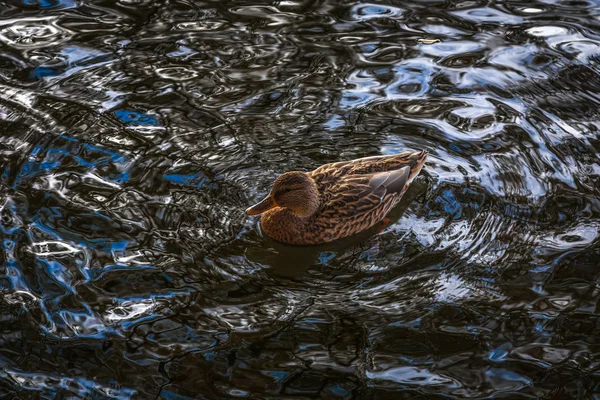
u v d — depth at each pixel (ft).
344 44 36.83
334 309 22.97
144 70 34.40
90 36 36.94
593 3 40.32
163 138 30.04
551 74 34.60
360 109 32.19
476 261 24.85
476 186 28.14
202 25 38.27
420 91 33.42
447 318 22.62
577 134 30.81
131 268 24.04
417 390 20.22
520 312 22.84
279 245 26.50
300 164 29.07
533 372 20.85
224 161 28.96
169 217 26.21
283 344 21.61
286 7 40.06
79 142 29.58
